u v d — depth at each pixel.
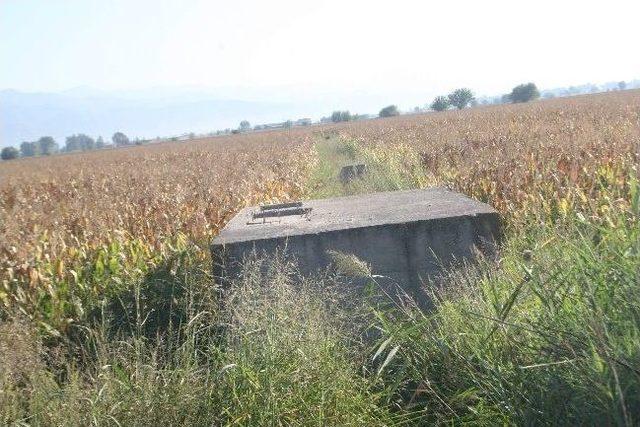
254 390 4.39
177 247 9.20
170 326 5.38
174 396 4.37
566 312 4.02
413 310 5.88
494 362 4.15
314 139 51.75
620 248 4.41
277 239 6.32
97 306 7.21
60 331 6.89
